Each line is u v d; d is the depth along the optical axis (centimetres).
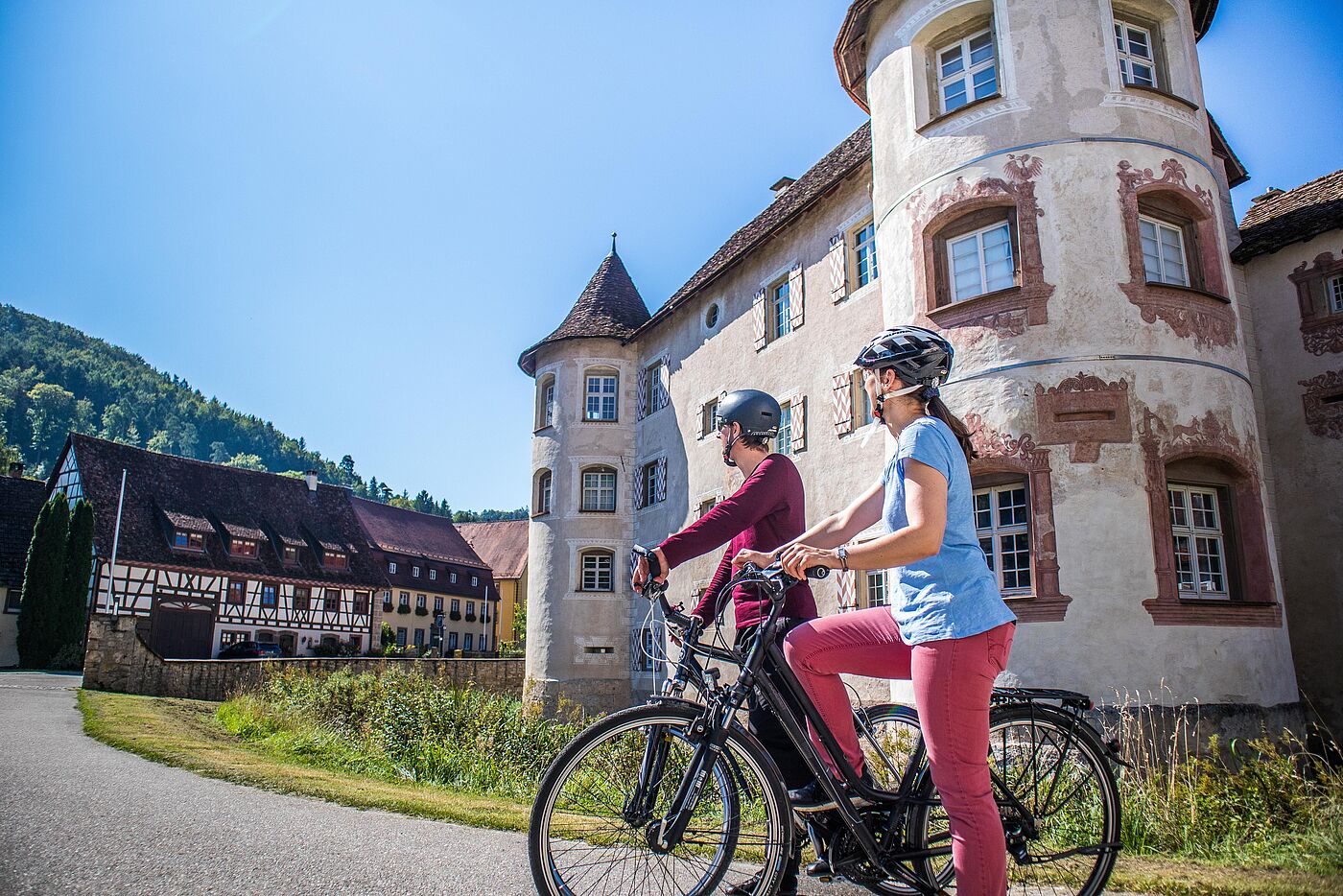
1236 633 1091
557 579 2708
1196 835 551
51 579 3966
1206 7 1430
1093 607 1080
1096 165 1211
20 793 540
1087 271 1177
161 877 356
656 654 337
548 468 2838
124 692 2205
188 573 4503
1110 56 1255
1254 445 1210
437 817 494
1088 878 329
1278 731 1077
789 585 314
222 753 815
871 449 1716
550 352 2928
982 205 1256
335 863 383
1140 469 1115
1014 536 1174
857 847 312
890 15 1453
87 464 4562
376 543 6638
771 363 2106
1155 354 1156
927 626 284
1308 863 443
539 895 300
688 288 2627
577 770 308
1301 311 1477
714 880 303
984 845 278
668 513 2522
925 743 291
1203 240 1263
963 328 1238
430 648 6294
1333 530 1402
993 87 1317
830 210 1939
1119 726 1020
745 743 310
